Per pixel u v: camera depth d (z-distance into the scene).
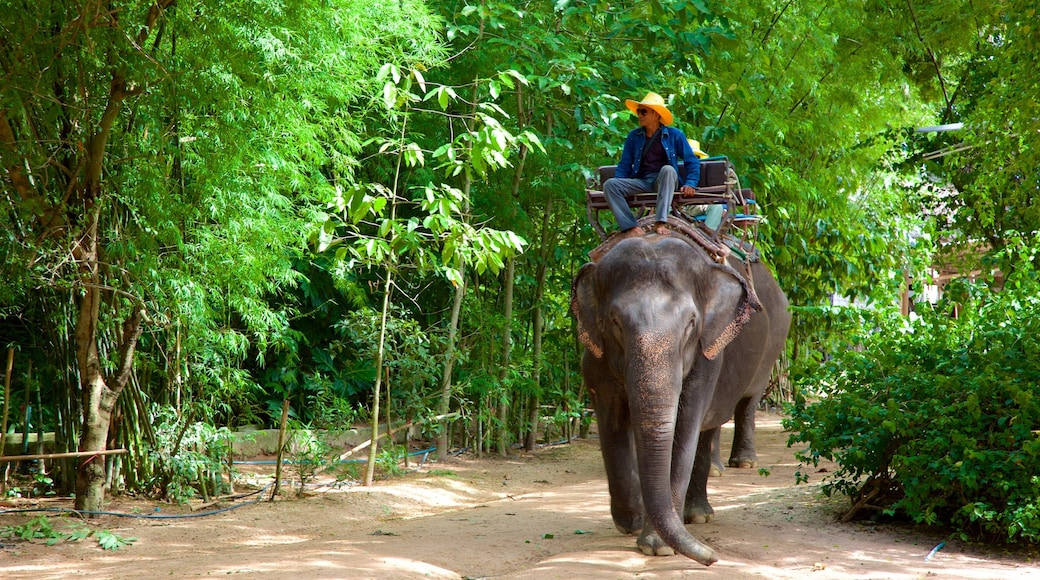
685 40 9.16
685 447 5.36
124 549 6.11
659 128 6.07
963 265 12.40
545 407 12.43
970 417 5.98
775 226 12.32
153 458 7.88
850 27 12.88
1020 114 9.01
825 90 12.41
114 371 7.49
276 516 7.32
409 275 10.67
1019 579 4.91
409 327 9.58
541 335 11.73
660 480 4.73
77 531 6.46
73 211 6.91
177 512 7.41
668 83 10.41
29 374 7.82
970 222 12.15
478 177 10.24
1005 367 6.16
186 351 7.92
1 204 6.88
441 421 10.20
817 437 6.58
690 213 6.28
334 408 9.03
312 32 7.17
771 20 11.36
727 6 9.63
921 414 6.15
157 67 6.64
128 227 7.48
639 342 4.84
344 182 8.92
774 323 7.34
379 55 8.88
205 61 6.81
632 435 5.80
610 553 5.35
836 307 10.64
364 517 7.53
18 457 6.79
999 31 12.16
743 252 6.27
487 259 7.25
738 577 4.86
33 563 5.69
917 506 5.97
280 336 8.55
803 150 12.80
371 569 4.94
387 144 8.21
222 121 7.01
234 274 7.55
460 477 9.39
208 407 8.18
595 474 9.95
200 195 7.30
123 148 7.20
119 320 7.30
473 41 9.03
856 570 5.11
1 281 6.99
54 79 6.71
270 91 7.12
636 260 5.14
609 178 6.38
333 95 7.94
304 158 8.56
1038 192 9.90
